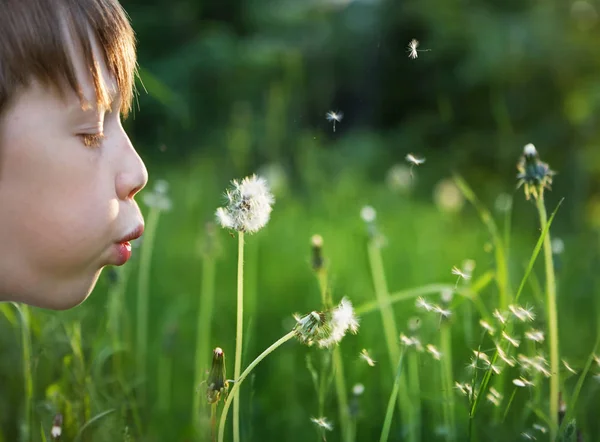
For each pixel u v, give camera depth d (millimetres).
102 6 384
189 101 2910
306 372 744
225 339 850
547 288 465
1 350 673
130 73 405
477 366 466
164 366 722
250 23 3498
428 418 620
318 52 3260
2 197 365
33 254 374
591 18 2756
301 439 636
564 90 2686
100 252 385
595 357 447
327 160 2545
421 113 3068
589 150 2289
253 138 2076
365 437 608
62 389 545
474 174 2590
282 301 1030
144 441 576
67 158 367
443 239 1524
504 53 2713
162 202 680
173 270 1249
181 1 3395
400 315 895
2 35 354
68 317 641
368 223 648
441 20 2953
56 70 360
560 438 429
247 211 374
